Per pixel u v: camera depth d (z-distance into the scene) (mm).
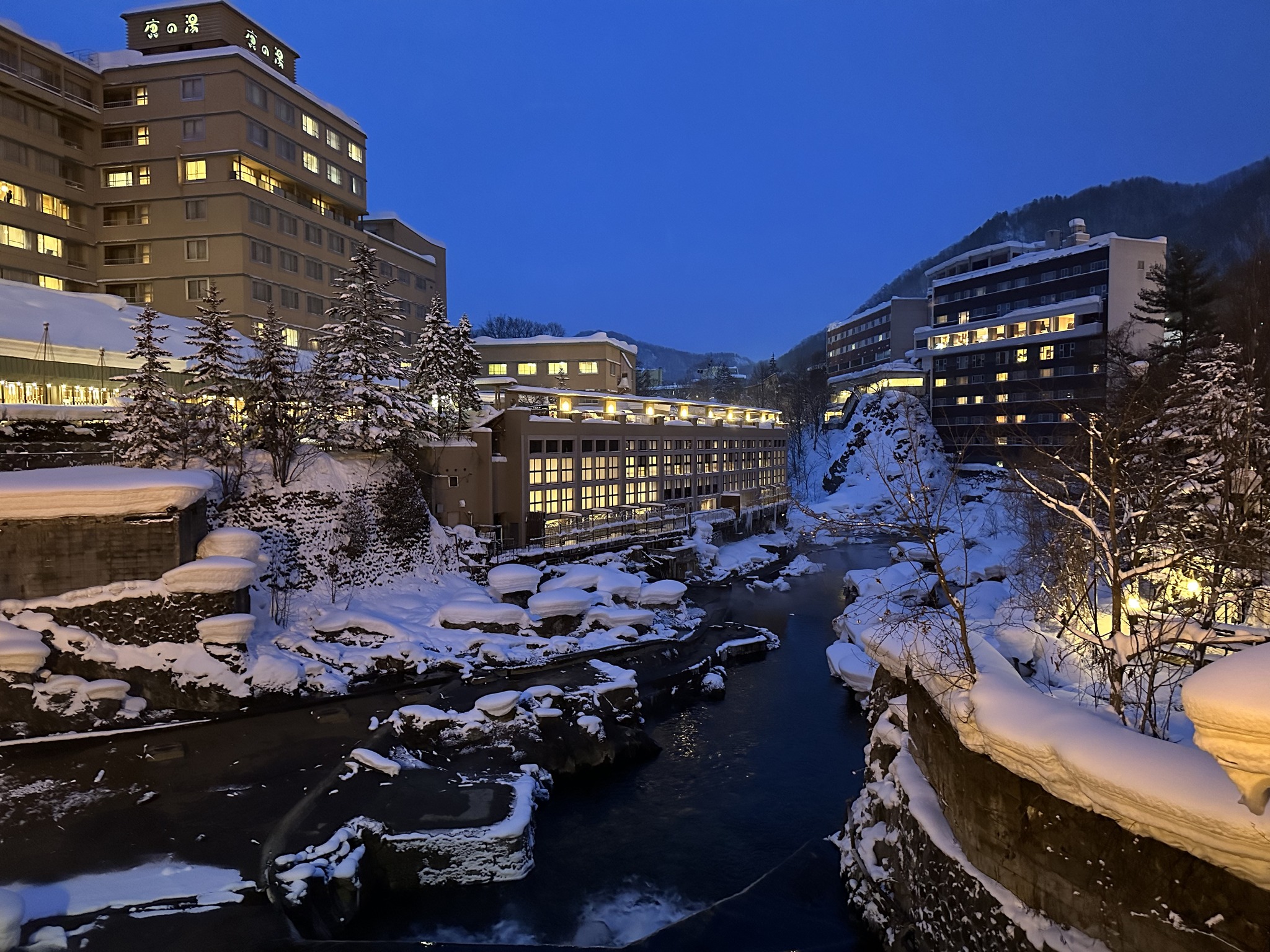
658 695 33469
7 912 14523
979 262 108875
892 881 16609
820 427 120062
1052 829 11719
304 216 68000
